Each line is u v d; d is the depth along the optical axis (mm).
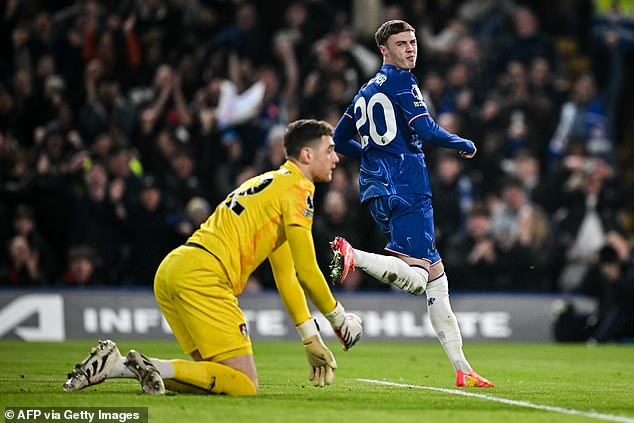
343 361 35844
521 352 43969
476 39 63469
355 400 19641
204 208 51188
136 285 50312
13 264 48688
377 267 21500
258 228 19391
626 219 61281
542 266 52906
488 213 52500
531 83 60250
